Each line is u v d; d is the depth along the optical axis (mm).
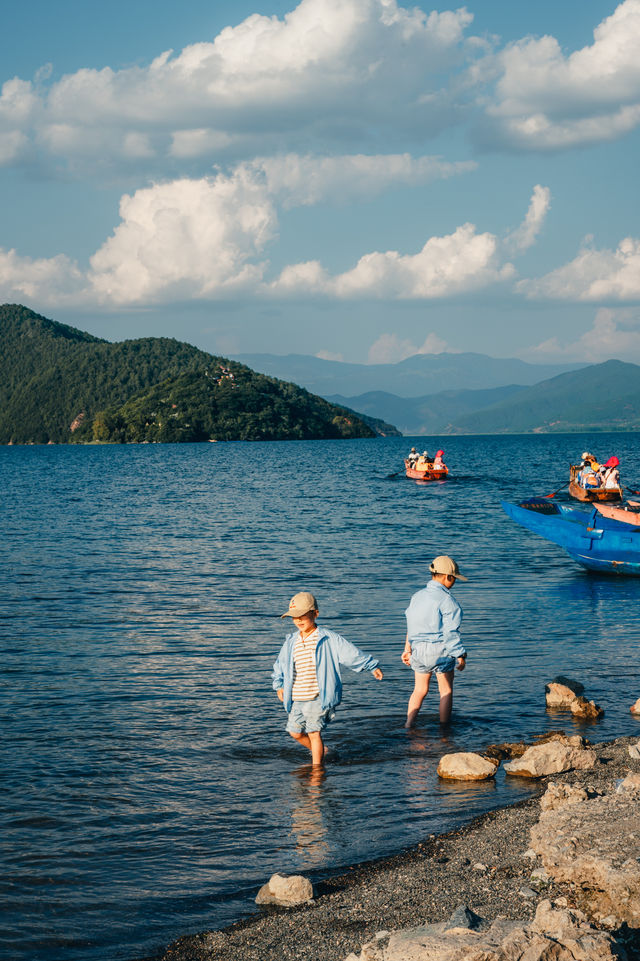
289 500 40500
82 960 4539
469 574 18469
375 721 8766
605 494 30828
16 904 5098
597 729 8453
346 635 12586
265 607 14781
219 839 5988
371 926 4613
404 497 41469
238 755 7727
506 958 3668
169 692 9688
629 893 4184
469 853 5539
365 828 6156
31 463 106250
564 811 5254
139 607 14812
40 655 11422
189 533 26828
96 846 5859
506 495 42250
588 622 13492
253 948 4523
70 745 7922
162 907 5082
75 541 24859
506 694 9648
